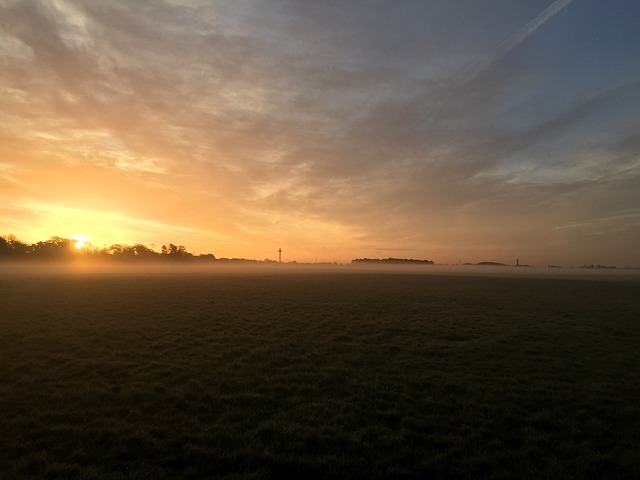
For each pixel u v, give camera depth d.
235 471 6.54
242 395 10.01
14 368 11.91
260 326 19.97
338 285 50.62
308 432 7.92
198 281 53.62
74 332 17.42
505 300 34.66
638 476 6.53
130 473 6.31
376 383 11.26
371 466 6.76
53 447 7.12
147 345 15.36
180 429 7.99
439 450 7.36
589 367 13.30
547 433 8.17
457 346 16.19
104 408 8.98
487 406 9.52
